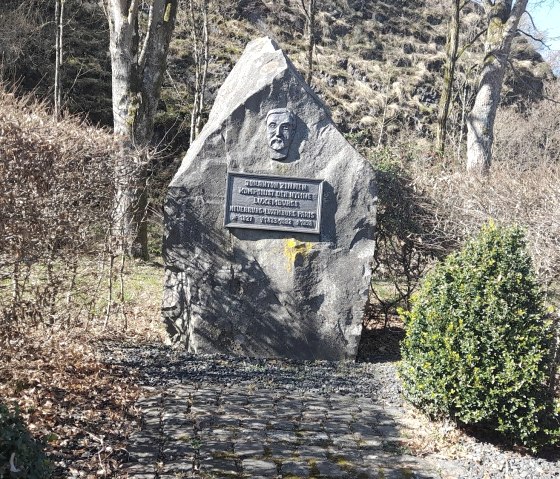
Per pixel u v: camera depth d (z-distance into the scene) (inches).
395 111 1397.6
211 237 352.2
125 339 366.9
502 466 237.1
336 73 1445.6
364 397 306.3
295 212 355.6
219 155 351.9
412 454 243.9
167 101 999.0
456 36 821.9
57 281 314.3
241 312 353.4
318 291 358.3
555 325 272.4
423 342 272.8
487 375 251.1
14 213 280.8
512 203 390.0
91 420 244.2
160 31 602.5
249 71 369.7
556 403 252.7
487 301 259.4
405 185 416.8
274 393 299.9
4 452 145.9
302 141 356.2
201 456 224.7
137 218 523.8
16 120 287.7
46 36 965.8
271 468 220.7
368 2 1724.9
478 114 716.7
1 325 282.7
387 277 450.0
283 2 1480.1
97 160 337.4
